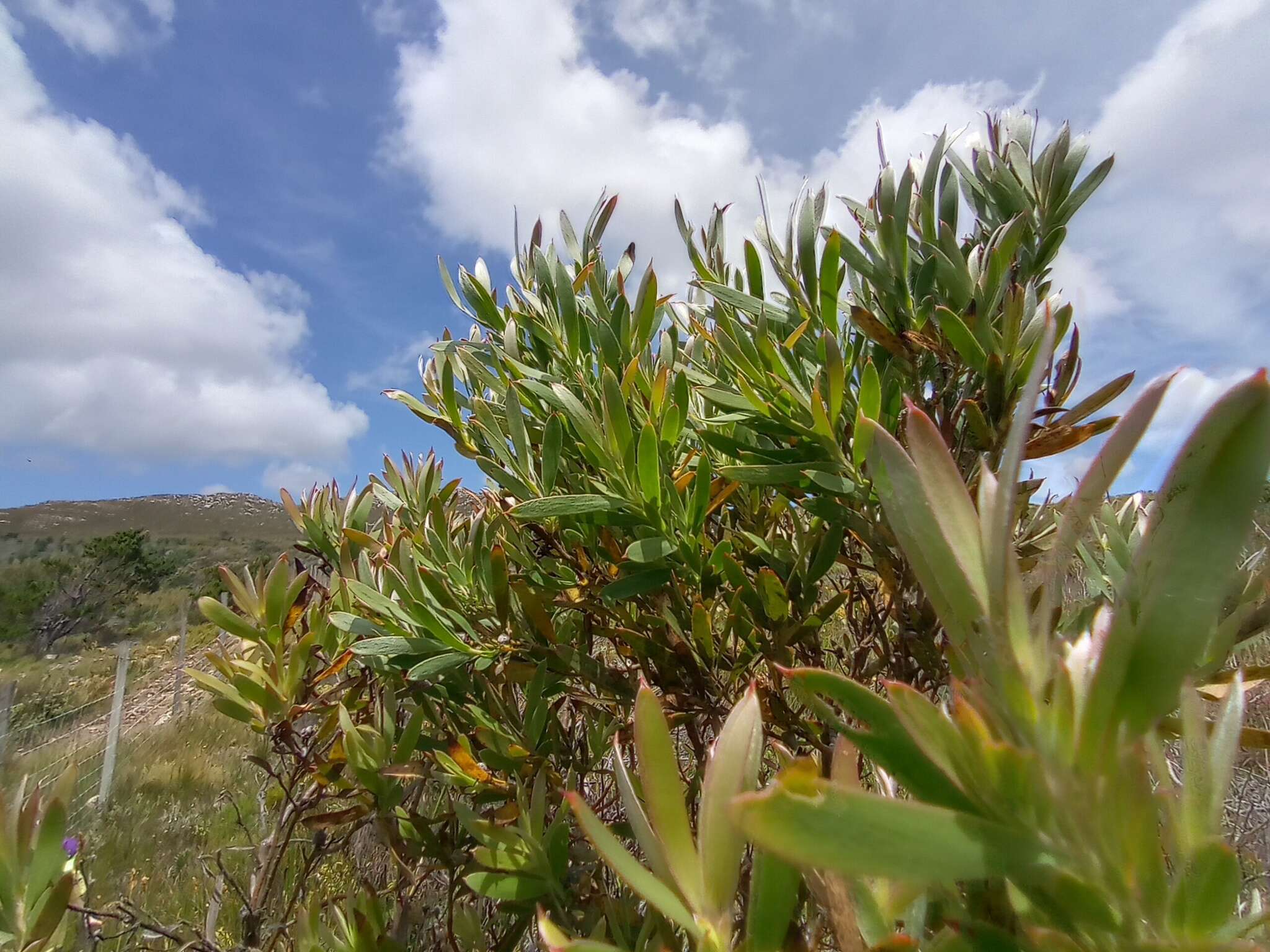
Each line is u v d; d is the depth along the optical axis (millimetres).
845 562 817
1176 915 226
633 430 739
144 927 819
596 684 766
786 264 714
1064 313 591
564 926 631
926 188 650
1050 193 686
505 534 846
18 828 542
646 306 765
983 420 597
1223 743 263
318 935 725
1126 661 230
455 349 881
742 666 744
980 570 265
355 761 814
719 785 315
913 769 270
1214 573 220
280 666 930
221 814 2773
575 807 300
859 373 736
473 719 818
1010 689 243
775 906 323
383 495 1092
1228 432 222
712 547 773
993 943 302
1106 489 261
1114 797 229
